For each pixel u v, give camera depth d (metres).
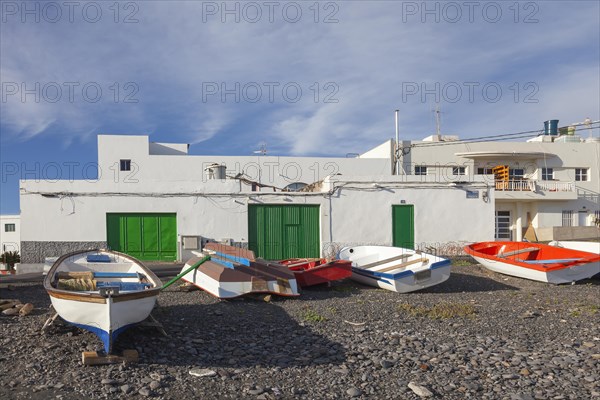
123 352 7.11
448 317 10.26
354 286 14.10
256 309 10.64
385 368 7.16
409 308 10.96
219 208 18.66
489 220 19.95
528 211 31.19
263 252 18.88
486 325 9.66
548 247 16.52
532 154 30.06
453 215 19.78
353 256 15.79
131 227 18.28
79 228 17.95
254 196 18.84
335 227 19.14
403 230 19.53
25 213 17.72
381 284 13.23
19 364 6.85
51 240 17.80
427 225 19.62
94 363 6.84
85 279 8.78
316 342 8.34
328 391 6.31
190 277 12.71
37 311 10.08
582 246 16.83
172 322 9.20
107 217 18.14
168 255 18.42
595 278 15.74
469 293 13.20
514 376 6.86
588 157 31.19
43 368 6.70
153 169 29.50
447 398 6.19
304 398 6.09
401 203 19.50
